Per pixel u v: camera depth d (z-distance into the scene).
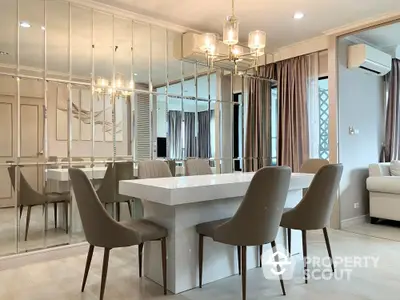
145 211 2.85
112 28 4.01
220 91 5.11
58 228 3.59
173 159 4.56
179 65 4.60
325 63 5.00
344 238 4.05
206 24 4.32
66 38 3.78
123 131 4.16
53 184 3.60
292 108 5.36
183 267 2.57
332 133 4.66
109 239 2.30
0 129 3.38
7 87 3.47
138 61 4.27
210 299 2.39
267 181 2.21
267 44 5.18
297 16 4.04
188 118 4.75
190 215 2.63
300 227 2.80
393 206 4.65
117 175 4.07
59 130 3.70
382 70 5.08
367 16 4.05
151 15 4.00
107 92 4.06
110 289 2.57
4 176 3.34
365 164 5.11
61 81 3.74
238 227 2.29
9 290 2.56
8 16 3.60
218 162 5.07
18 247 3.35
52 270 3.02
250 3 3.64
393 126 5.48
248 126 5.43
